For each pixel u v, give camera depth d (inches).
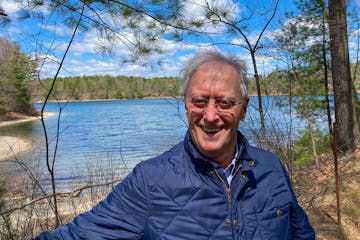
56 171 330.0
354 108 323.0
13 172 178.4
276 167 60.3
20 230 133.0
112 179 199.6
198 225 50.6
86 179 213.2
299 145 264.8
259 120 179.2
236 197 53.2
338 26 312.3
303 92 308.5
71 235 51.6
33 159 215.9
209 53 56.8
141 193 51.4
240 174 54.6
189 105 55.7
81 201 176.6
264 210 55.1
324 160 296.8
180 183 51.5
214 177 52.0
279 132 182.1
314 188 227.3
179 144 57.9
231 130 55.1
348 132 317.7
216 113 53.8
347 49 322.7
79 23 136.2
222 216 51.8
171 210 50.8
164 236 50.4
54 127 1100.5
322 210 196.7
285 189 59.0
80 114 2231.8
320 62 344.5
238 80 56.0
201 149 55.0
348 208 193.9
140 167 53.6
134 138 856.9
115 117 1870.1
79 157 469.7
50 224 147.0
